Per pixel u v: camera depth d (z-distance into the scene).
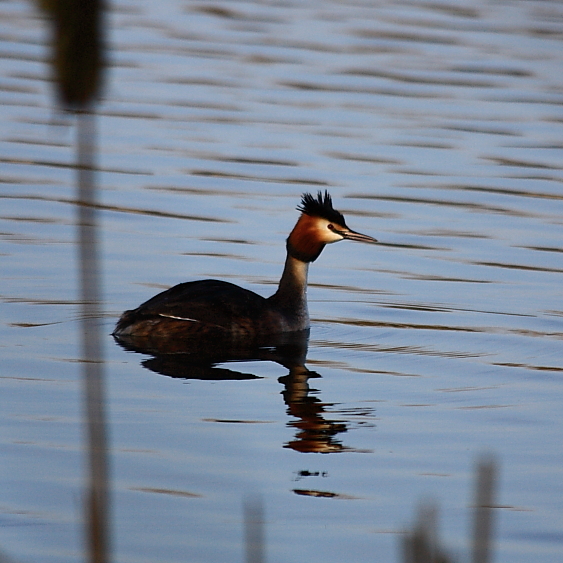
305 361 12.97
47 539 8.27
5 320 13.77
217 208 18.91
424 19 31.39
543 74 27.03
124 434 10.42
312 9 32.06
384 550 8.28
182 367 12.48
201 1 32.66
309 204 14.66
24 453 9.84
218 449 10.12
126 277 15.75
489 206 19.48
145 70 26.12
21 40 27.97
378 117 23.95
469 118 24.06
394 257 17.33
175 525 8.60
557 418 11.24
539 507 9.18
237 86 25.53
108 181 19.97
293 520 8.80
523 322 14.62
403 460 10.05
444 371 12.70
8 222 17.62
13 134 22.06
